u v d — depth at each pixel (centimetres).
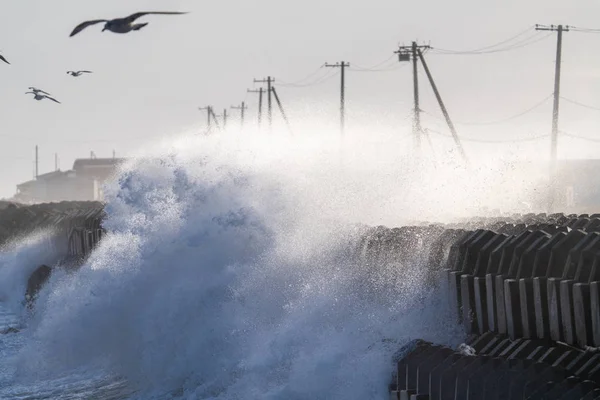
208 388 5612
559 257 4219
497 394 3650
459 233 5019
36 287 11381
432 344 4438
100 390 6266
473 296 4603
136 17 3064
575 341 3856
